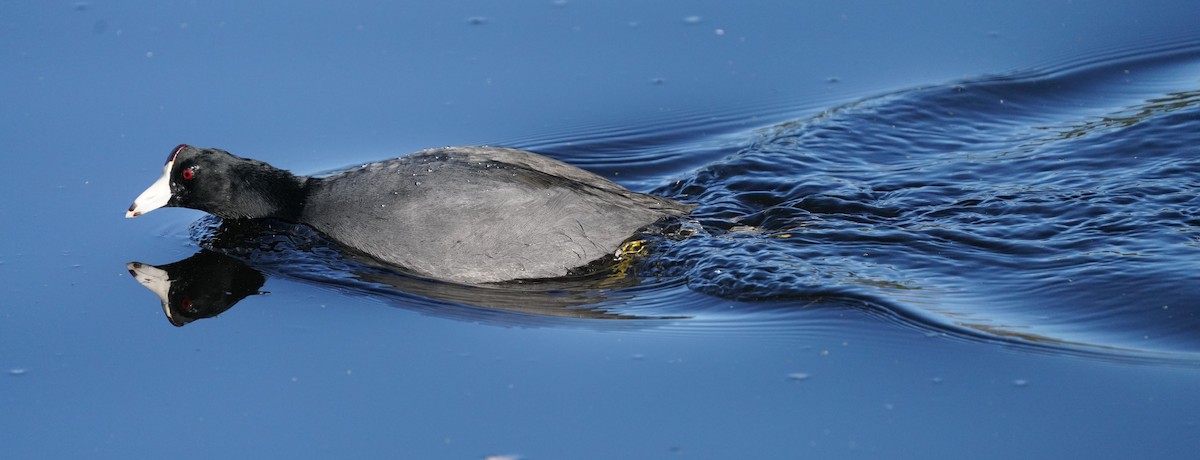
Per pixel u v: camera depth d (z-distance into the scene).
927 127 27.98
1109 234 22.02
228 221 24.19
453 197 21.58
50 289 21.75
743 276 21.16
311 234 23.05
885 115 28.39
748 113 28.89
